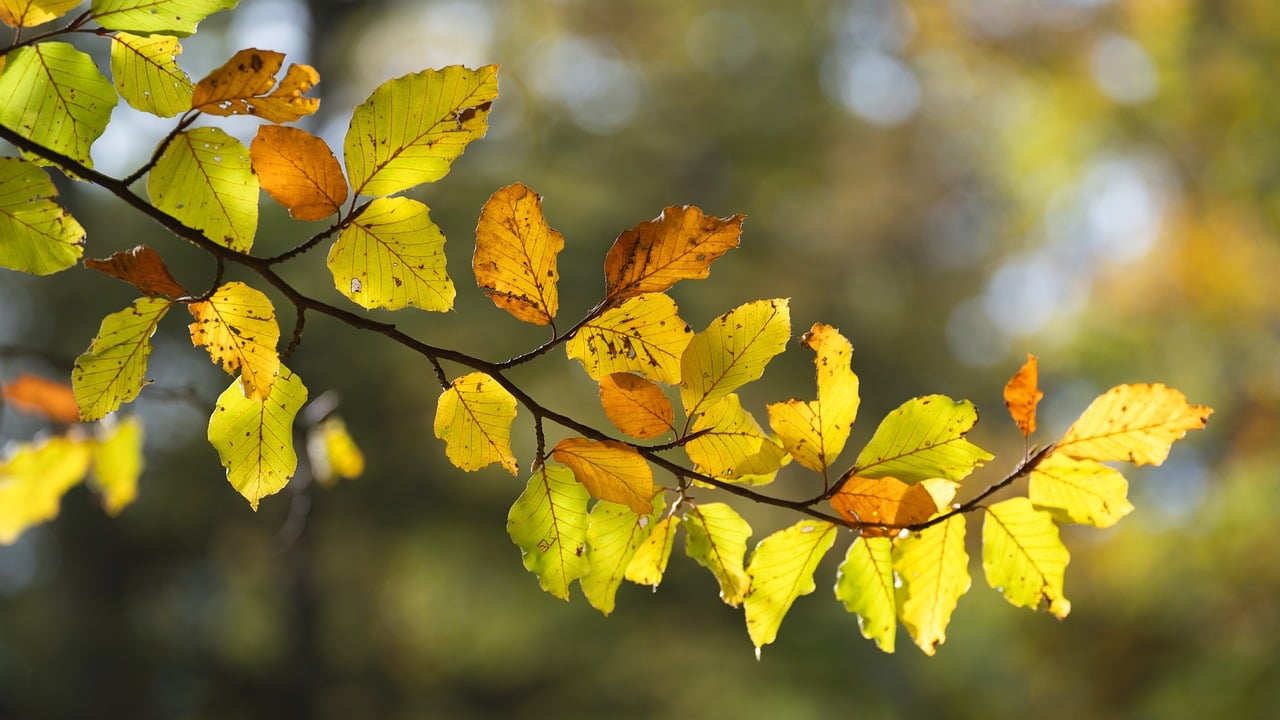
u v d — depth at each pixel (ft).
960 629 28.48
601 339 3.63
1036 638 27.58
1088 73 36.27
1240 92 32.14
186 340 34.12
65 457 8.58
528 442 38.32
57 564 42.06
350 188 3.58
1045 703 27.68
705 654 44.01
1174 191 35.50
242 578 43.68
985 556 3.90
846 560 3.97
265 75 3.54
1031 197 41.63
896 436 3.75
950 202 62.49
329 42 43.91
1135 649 26.84
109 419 8.63
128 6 3.59
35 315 37.11
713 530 3.99
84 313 36.45
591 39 59.11
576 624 45.24
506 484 41.45
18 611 41.70
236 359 3.66
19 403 8.46
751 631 4.03
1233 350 32.65
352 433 38.42
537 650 45.37
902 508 3.74
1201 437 31.99
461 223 41.19
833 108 63.00
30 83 3.69
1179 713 24.36
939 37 40.06
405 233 3.62
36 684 40.47
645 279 3.53
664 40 60.59
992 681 28.89
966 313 64.39
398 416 39.81
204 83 3.54
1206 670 24.53
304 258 34.17
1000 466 36.73
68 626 41.39
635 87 61.62
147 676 41.98
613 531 3.93
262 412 3.72
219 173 3.68
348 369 37.09
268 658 44.01
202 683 42.37
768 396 46.06
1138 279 35.40
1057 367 40.47
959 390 60.59
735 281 55.72
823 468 3.76
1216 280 33.55
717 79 62.03
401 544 43.65
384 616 45.09
